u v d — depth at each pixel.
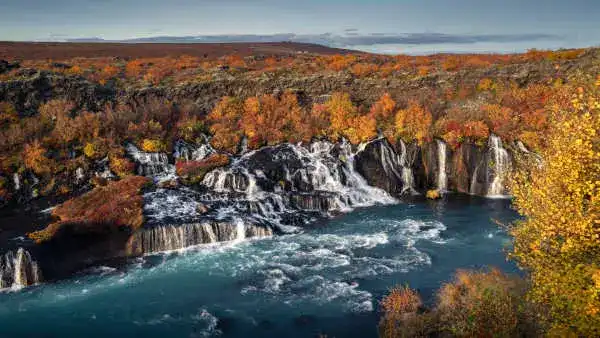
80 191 42.41
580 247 14.93
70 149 45.53
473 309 21.33
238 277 30.03
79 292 28.20
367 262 31.95
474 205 45.25
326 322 24.53
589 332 14.33
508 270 29.81
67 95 52.66
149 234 34.12
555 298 15.61
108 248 33.28
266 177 45.88
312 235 37.50
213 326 24.44
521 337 19.22
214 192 43.59
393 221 40.72
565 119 17.08
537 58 68.75
